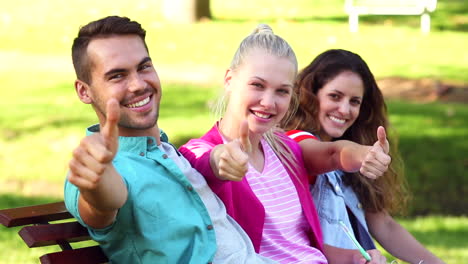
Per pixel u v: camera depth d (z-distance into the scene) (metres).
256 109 5.66
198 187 5.25
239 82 5.74
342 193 6.74
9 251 10.17
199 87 20.41
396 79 22.38
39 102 18.75
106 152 3.92
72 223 5.21
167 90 19.81
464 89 21.64
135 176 4.86
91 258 5.14
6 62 22.80
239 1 33.25
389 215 7.39
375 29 29.17
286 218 5.82
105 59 4.95
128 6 30.55
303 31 27.98
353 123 7.27
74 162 3.98
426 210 14.27
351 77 6.80
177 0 28.58
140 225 4.81
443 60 25.02
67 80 21.02
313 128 6.94
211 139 5.86
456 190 14.94
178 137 15.84
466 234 12.76
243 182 5.70
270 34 5.82
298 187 6.02
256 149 5.93
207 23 28.48
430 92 21.22
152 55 24.06
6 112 17.78
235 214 5.63
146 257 4.87
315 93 6.90
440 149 16.36
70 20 28.20
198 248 4.94
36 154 15.30
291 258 5.71
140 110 5.05
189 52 24.59
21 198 12.79
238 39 26.34
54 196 13.09
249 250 5.34
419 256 7.01
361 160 5.90
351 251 6.28
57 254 5.04
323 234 6.47
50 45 25.08
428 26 29.50
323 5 33.09
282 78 5.66
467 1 34.78
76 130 16.61
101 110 5.07
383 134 5.47
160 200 4.89
